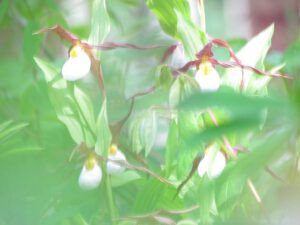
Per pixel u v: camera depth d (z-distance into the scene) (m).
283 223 0.55
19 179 0.57
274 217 0.60
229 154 0.57
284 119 0.38
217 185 0.60
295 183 0.55
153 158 0.76
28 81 0.83
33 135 0.68
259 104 0.36
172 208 0.63
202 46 0.59
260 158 0.43
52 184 0.59
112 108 0.75
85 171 0.58
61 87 0.60
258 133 0.58
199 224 0.62
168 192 0.62
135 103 0.74
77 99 0.59
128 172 0.62
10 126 0.68
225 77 0.58
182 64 0.58
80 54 0.58
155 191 0.61
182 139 0.58
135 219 0.59
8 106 0.82
